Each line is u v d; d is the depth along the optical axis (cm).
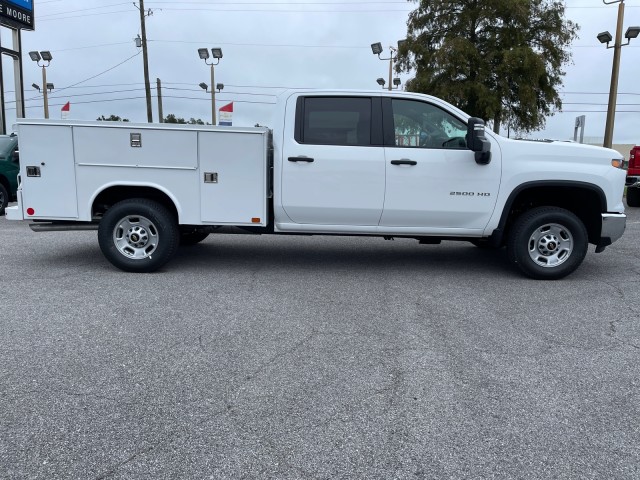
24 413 315
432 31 2191
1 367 378
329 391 348
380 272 677
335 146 609
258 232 655
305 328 467
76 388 347
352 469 268
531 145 613
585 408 331
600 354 416
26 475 259
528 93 2017
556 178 610
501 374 378
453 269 697
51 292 562
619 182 623
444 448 287
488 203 615
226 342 431
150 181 614
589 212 646
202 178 612
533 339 447
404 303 546
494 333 461
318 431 301
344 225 629
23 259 717
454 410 326
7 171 1138
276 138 615
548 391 353
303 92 615
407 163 605
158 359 396
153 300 541
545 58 2097
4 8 1959
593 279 650
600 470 270
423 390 352
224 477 260
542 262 637
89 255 746
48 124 604
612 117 1925
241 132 602
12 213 624
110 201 653
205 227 657
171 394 341
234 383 358
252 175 611
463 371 382
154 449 282
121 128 604
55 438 290
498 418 318
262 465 270
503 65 2012
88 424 305
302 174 610
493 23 2089
